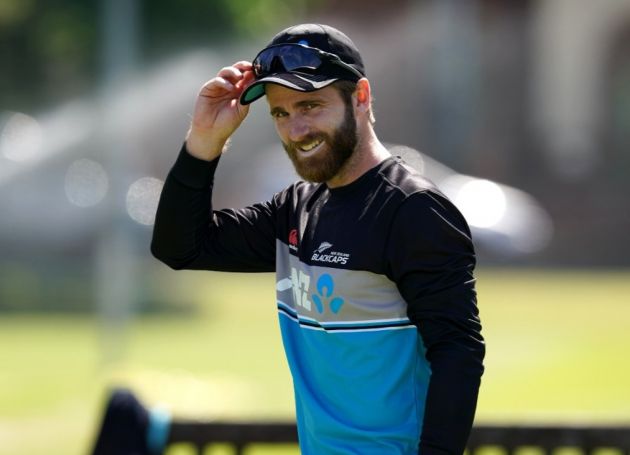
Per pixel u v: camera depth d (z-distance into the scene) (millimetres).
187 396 37188
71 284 71312
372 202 13062
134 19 53062
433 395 12453
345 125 13141
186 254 14422
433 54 123250
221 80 14039
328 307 13180
